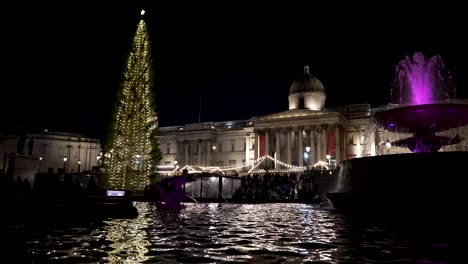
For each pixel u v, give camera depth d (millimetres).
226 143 95062
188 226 10070
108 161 30438
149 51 31734
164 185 21625
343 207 14234
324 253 6109
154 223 10688
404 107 16516
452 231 8992
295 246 6820
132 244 6797
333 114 72625
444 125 16438
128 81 30688
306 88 84750
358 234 8547
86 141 97938
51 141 92312
